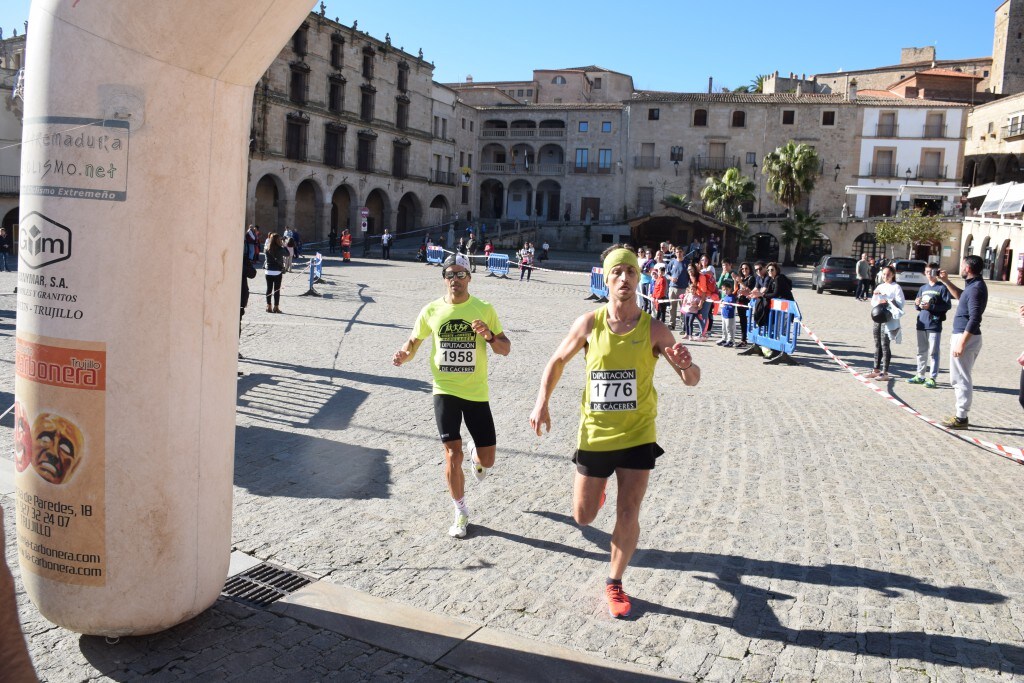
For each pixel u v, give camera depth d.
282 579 4.44
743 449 7.52
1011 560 4.94
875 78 86.75
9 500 5.26
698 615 4.15
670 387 10.81
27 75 3.44
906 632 4.00
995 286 37.94
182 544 3.61
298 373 10.46
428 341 13.79
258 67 3.59
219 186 3.55
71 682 3.39
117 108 3.26
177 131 3.36
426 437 7.52
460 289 5.20
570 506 5.75
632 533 4.12
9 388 8.55
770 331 13.81
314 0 3.49
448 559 4.77
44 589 3.55
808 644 3.88
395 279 29.31
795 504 5.93
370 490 5.96
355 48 57.66
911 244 51.31
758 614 4.17
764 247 61.41
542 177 72.50
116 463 3.42
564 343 4.28
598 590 4.42
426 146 66.94
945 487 6.43
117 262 3.33
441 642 3.81
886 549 5.08
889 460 7.24
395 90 62.47
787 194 58.41
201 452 3.63
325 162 55.78
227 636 3.81
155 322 3.40
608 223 65.06
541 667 3.61
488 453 5.33
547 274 37.38
